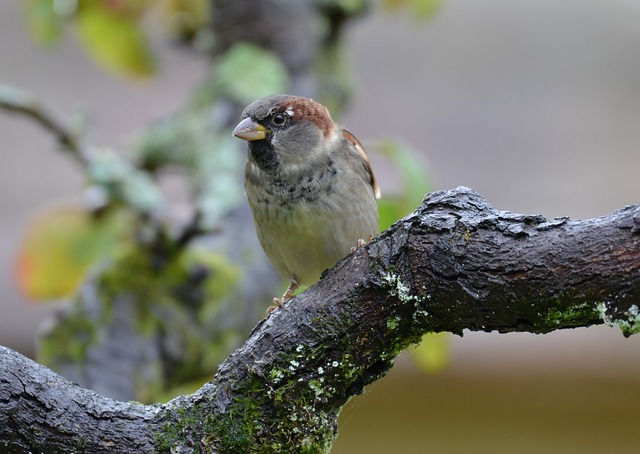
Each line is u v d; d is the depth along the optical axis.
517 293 4.43
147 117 12.54
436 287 4.68
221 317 8.21
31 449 5.02
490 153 12.26
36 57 13.27
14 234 10.90
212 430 5.06
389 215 8.28
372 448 11.71
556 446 11.18
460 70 13.41
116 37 9.96
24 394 4.98
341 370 5.01
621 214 4.30
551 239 4.38
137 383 7.77
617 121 12.78
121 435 5.05
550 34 13.93
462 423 11.45
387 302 4.87
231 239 8.80
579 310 4.34
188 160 9.87
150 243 8.11
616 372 10.91
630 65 13.56
